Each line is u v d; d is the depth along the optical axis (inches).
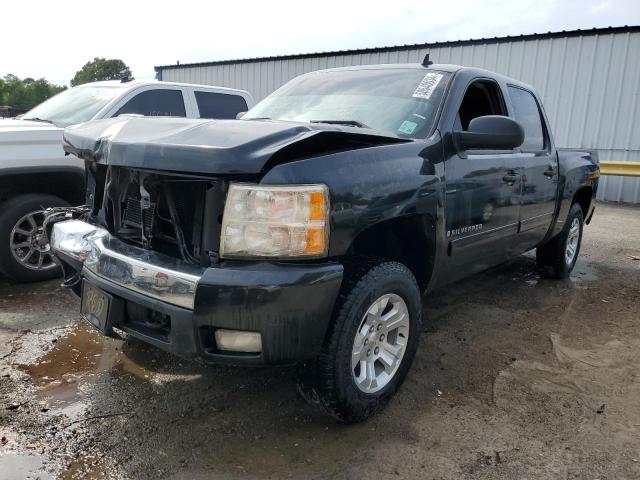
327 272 89.9
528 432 106.8
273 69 645.3
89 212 122.6
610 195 492.7
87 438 99.0
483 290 203.0
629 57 464.4
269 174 86.8
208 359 89.9
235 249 88.0
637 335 162.2
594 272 238.5
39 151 180.1
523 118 170.9
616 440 105.0
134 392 116.2
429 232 118.5
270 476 90.8
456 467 95.0
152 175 97.9
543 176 173.6
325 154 94.5
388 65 152.0
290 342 89.0
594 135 491.2
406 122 126.3
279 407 112.4
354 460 95.8
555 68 497.4
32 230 182.5
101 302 101.9
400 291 109.6
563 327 167.0
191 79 727.1
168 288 90.2
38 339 140.9
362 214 96.5
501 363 138.5
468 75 140.3
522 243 171.8
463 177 127.2
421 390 122.1
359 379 104.7
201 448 97.6
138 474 89.9
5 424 102.3
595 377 132.6
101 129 110.1
